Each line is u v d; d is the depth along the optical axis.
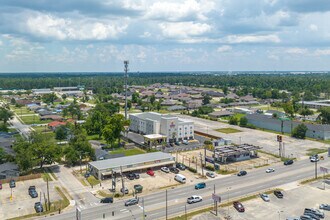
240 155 122.19
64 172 108.06
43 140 115.50
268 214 75.06
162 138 147.12
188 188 92.31
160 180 99.50
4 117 195.62
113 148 140.50
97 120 170.62
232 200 83.19
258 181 97.81
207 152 133.62
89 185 95.56
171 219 72.25
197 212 75.94
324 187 92.25
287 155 127.69
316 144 147.25
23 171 106.06
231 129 183.75
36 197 86.25
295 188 91.62
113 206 80.12
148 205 80.62
